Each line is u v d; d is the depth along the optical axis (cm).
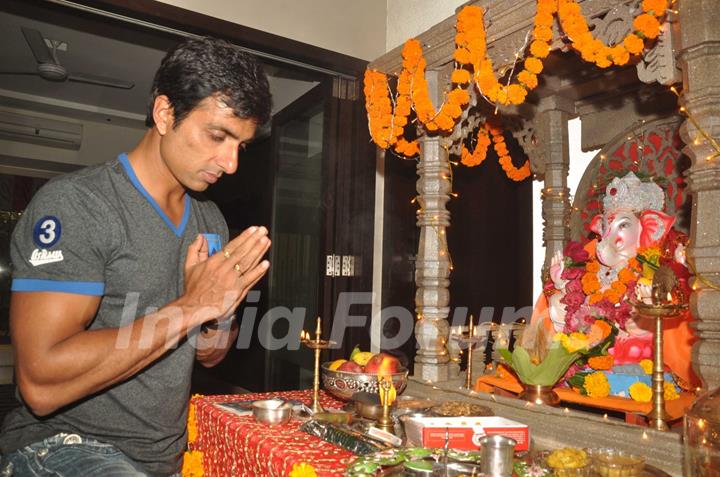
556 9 165
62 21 443
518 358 178
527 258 325
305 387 414
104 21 295
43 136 698
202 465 183
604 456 120
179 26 302
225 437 166
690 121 135
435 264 213
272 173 466
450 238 352
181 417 154
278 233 469
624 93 259
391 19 357
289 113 427
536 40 169
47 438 134
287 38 329
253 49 326
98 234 131
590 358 187
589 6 162
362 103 362
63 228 125
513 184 336
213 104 128
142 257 140
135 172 144
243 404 185
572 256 207
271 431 154
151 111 139
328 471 120
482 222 343
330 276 357
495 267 335
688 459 108
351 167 362
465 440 137
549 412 158
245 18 317
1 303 742
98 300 130
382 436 144
